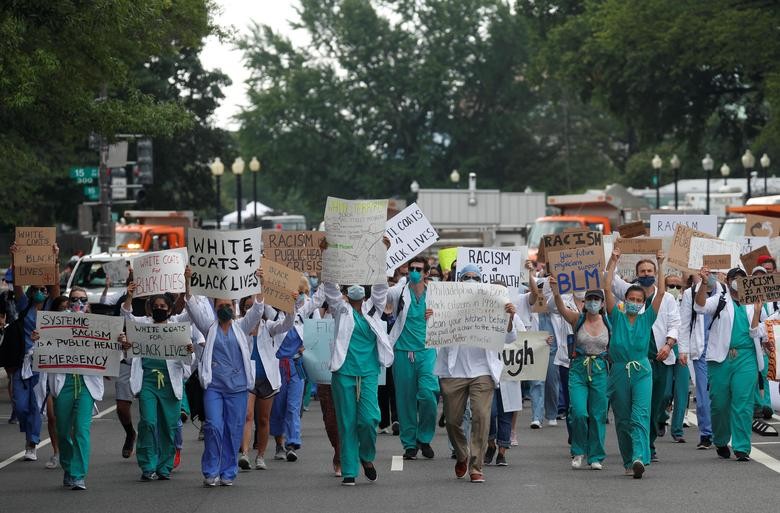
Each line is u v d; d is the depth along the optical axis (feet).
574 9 467.93
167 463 107.14
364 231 101.65
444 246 361.30
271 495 96.99
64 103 195.42
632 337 103.76
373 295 101.76
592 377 106.42
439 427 143.95
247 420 112.16
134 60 211.41
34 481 107.45
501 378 110.93
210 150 512.63
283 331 109.60
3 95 164.35
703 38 355.56
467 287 101.91
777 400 140.67
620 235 132.67
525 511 87.92
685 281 141.38
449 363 102.47
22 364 120.88
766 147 639.76
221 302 102.06
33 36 171.73
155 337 104.37
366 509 89.76
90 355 103.24
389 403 139.33
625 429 104.12
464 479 103.65
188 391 109.19
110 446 130.93
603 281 109.60
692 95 412.98
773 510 87.56
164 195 506.07
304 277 119.55
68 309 109.40
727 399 113.19
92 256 234.58
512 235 385.50
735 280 113.39
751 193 414.21
